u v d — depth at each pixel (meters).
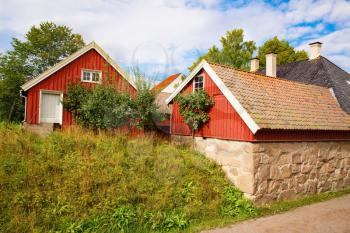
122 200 6.79
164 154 9.45
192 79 11.52
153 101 12.06
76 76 15.75
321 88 13.82
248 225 7.01
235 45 26.27
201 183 8.40
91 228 6.02
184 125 11.80
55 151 8.04
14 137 8.52
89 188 6.83
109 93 12.57
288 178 9.55
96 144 8.88
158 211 6.84
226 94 9.56
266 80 11.62
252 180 8.53
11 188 6.39
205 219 7.21
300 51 29.33
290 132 9.60
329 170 11.09
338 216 7.87
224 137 9.70
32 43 29.02
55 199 6.38
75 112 15.02
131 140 9.89
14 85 26.05
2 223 5.64
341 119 11.97
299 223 7.23
